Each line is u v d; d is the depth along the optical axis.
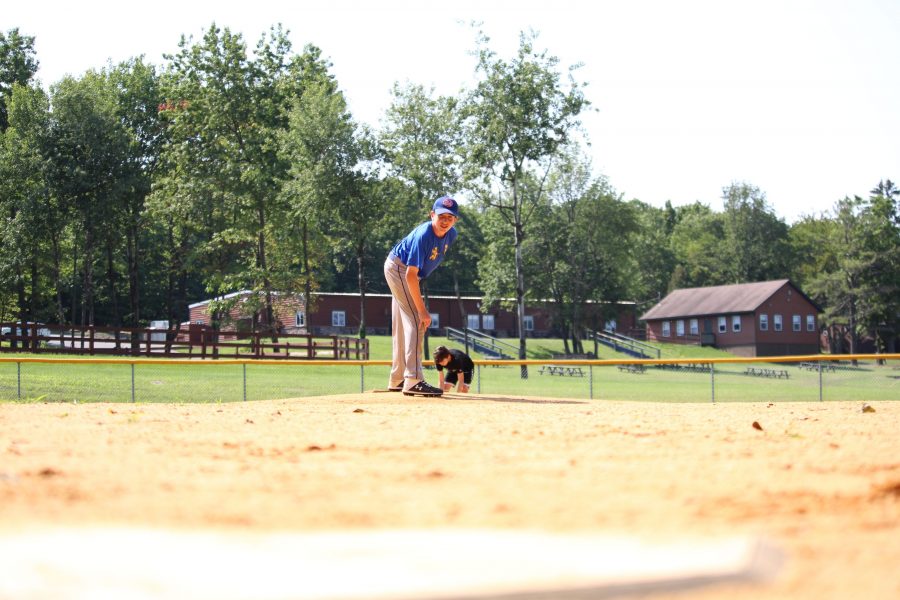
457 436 6.68
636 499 3.74
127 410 10.34
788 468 4.70
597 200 76.44
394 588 2.00
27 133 61.09
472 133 53.69
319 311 85.12
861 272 95.94
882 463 4.84
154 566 2.29
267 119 56.12
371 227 55.72
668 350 91.00
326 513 3.38
